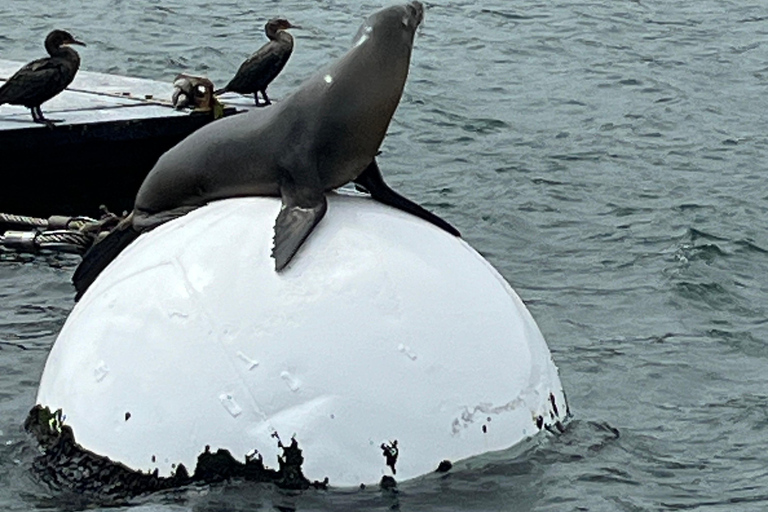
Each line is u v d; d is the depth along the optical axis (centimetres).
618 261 1560
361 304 839
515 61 2727
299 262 852
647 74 2634
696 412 1054
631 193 1867
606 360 1188
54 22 3056
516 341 891
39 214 1720
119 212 1750
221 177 929
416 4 927
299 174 895
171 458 829
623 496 877
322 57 2745
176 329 841
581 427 984
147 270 874
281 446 819
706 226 1703
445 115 2270
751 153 2097
